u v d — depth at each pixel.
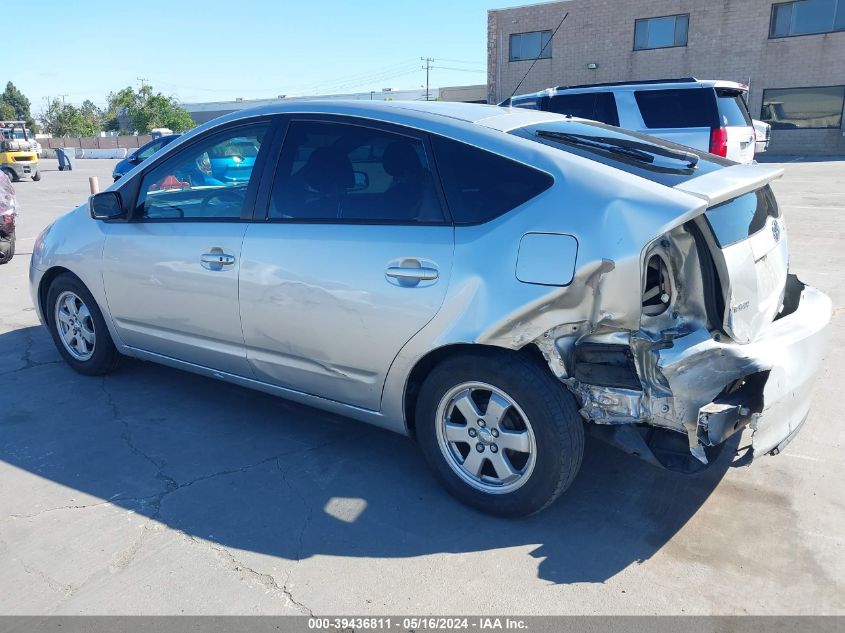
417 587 2.68
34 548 2.93
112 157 53.19
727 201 2.89
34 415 4.22
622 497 3.28
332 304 3.27
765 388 2.71
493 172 2.99
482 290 2.86
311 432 4.00
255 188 3.63
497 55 32.41
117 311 4.34
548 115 3.70
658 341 2.65
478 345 2.96
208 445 3.85
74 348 4.85
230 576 2.75
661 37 28.94
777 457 3.62
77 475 3.53
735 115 9.80
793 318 3.15
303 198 3.47
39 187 24.47
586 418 2.84
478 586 2.68
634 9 28.95
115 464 3.63
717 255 2.69
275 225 3.52
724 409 2.64
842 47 25.91
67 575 2.76
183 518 3.14
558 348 2.77
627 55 29.62
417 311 3.02
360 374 3.32
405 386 3.20
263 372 3.73
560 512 3.17
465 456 3.22
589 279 2.66
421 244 3.03
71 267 4.51
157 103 66.25
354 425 4.09
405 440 3.91
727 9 27.50
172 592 2.66
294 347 3.49
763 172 3.10
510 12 31.50
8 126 31.16
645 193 2.67
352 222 3.28
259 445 3.84
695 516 3.12
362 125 3.38
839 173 18.83
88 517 3.16
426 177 3.13
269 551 2.91
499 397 2.98
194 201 3.91
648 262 2.66
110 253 4.25
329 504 3.25
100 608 2.57
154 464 3.63
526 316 2.77
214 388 4.64
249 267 3.55
